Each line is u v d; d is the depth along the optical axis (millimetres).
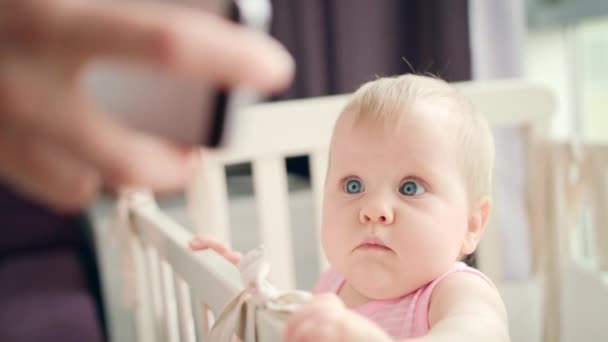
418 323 650
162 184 203
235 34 166
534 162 1251
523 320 1355
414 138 686
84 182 199
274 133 1181
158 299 1024
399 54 1684
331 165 738
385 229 668
